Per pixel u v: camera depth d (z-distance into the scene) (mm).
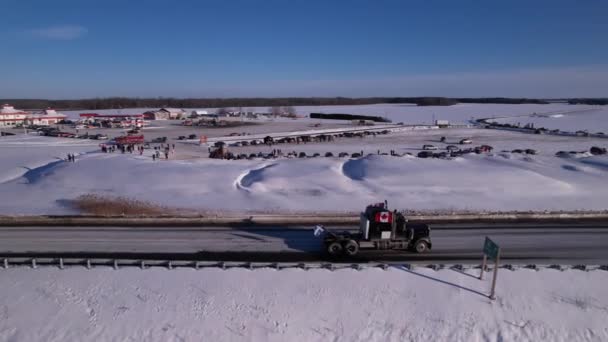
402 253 22766
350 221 28078
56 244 23859
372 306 17469
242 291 18375
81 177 40469
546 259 22109
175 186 37469
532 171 42219
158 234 25625
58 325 16391
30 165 52094
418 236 22688
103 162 47656
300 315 16938
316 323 16547
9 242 24125
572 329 16234
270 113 187375
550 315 16922
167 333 16016
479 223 27844
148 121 141625
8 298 17875
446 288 18609
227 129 112562
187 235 25500
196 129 112750
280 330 16172
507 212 29453
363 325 16484
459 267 20219
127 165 45781
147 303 17594
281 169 44375
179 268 20328
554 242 24438
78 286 18750
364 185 37844
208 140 84688
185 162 49812
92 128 114375
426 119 164375
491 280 19266
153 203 32188
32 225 27172
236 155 63875
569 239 24922
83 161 48656
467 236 25328
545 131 103062
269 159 56062
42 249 23125
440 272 19953
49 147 71062
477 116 180000
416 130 113625
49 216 28031
